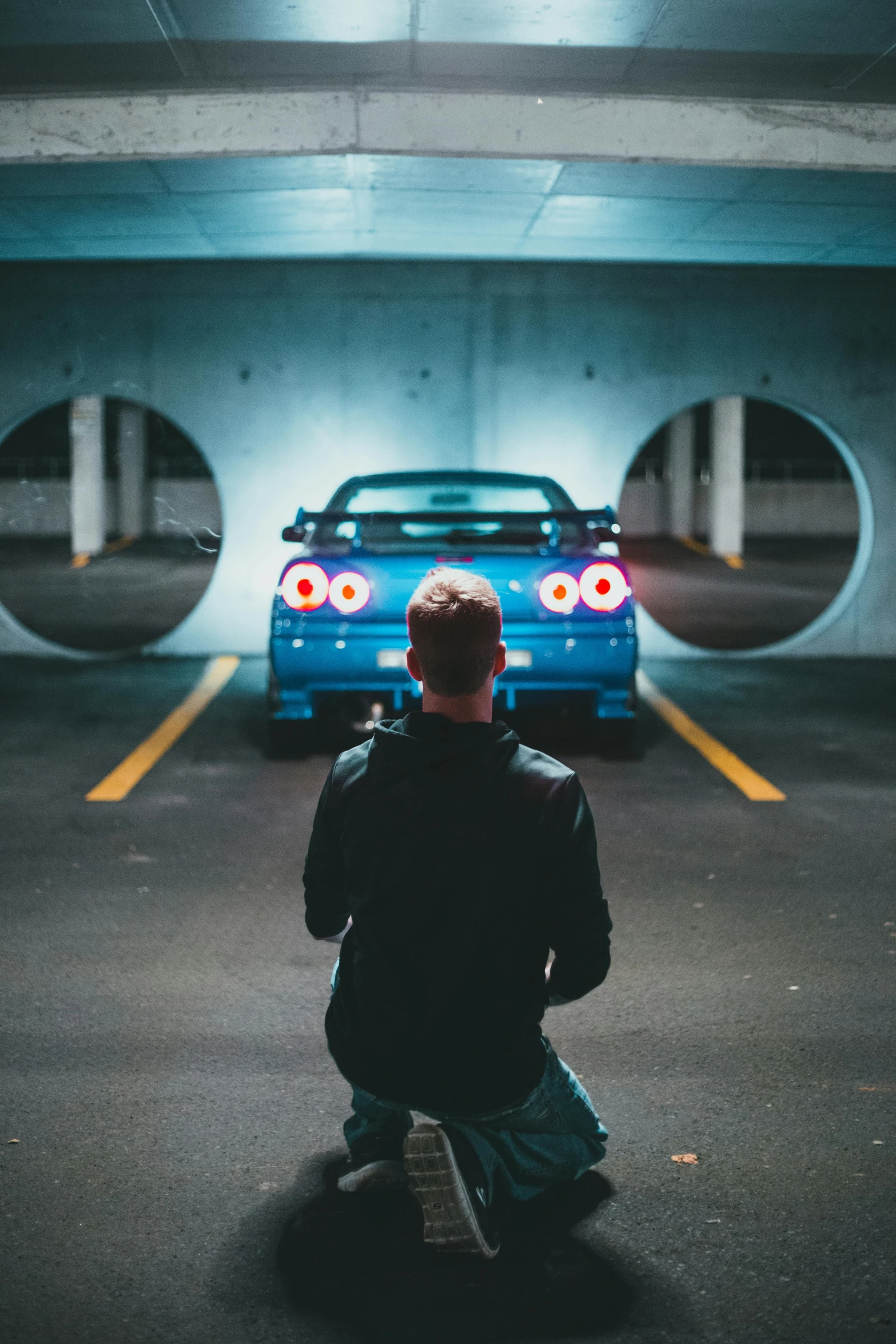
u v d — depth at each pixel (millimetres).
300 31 5199
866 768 6348
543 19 5070
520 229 8227
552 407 9820
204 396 9711
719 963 3736
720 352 9867
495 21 5105
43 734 7086
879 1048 3141
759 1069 3020
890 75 5762
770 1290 2139
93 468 22641
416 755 1957
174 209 7543
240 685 8664
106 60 5551
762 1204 2416
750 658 10117
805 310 9875
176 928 4027
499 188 6988
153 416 28328
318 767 6348
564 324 9750
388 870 1962
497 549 6094
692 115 6062
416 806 1949
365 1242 2293
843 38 5297
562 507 6918
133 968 3676
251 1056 3090
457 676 1976
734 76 5805
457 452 9812
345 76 5781
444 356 9719
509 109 5977
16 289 9570
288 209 7539
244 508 9812
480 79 5859
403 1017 2002
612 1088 2914
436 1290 2141
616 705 6168
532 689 6027
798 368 9930
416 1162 1988
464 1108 2045
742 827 5266
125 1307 2082
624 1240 2295
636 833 5172
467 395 9766
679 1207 2408
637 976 3623
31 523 28078
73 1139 2668
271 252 9117
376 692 6527
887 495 10070
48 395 9688
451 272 9633
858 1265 2209
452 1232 2016
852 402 9992
